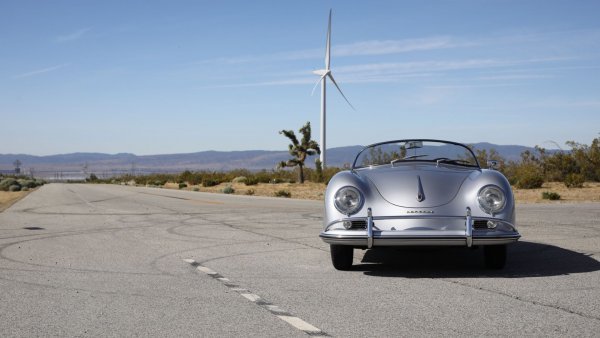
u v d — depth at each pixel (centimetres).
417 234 576
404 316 443
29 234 1055
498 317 435
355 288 551
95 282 592
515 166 2939
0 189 4075
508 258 721
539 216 1272
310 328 413
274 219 1311
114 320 441
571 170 2742
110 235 1029
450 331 400
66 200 2311
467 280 582
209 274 635
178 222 1267
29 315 458
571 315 438
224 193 3030
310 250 820
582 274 603
